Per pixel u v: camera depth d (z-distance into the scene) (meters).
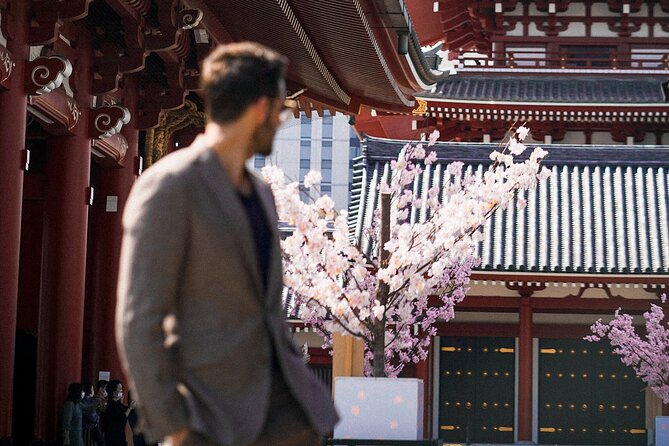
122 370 25.89
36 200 25.64
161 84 26.44
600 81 61.75
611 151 51.44
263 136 4.80
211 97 4.72
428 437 46.78
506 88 60.72
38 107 19.94
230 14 24.39
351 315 24.97
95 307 25.69
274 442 4.72
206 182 4.64
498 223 47.47
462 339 47.56
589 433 47.12
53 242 21.70
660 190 49.91
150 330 4.50
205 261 4.61
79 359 21.97
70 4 18.27
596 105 57.56
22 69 18.08
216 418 4.54
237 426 4.55
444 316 35.44
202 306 4.64
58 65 18.17
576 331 46.81
